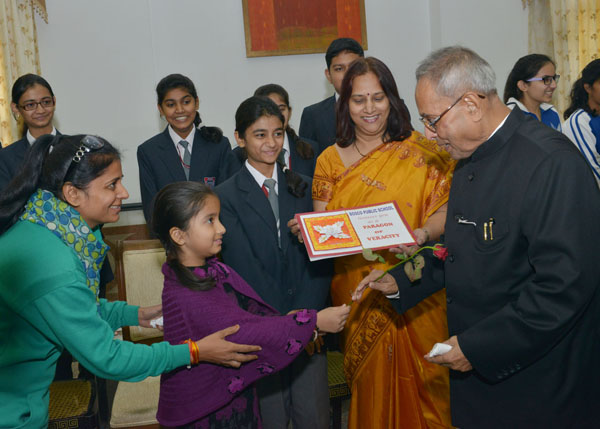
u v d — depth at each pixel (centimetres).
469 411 153
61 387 221
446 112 140
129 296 232
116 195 143
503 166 142
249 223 204
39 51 488
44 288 126
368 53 564
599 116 331
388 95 206
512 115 144
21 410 134
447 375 207
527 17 567
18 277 127
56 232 134
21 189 134
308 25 544
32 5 466
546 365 139
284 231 209
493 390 148
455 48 143
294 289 208
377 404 211
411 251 181
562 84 549
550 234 129
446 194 203
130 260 234
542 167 133
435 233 198
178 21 524
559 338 134
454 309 154
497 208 141
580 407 140
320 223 181
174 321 155
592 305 138
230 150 338
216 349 146
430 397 210
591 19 538
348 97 210
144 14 505
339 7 548
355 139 218
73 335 128
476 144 145
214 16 530
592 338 139
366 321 212
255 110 205
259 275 201
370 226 182
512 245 138
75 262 132
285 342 157
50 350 137
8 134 444
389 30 566
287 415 202
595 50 542
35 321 130
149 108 512
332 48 328
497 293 143
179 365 143
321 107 350
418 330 209
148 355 137
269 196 213
